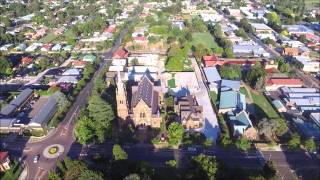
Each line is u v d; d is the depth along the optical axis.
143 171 160.75
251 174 154.38
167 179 165.88
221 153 189.12
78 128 196.62
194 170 159.12
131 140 197.62
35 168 178.50
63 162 176.62
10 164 177.88
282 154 189.12
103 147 194.50
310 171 176.12
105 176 158.88
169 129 193.62
